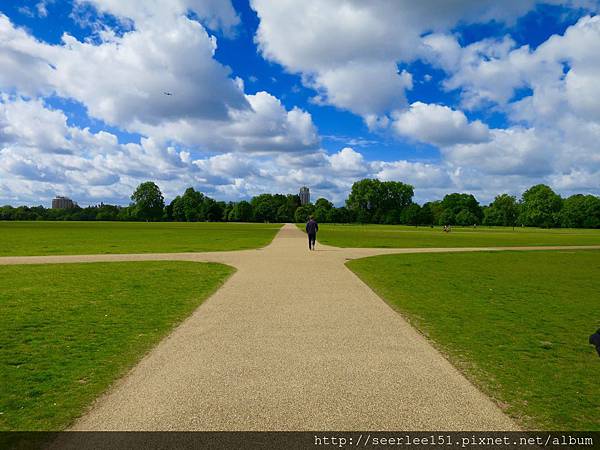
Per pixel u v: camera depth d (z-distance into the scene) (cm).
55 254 2291
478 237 5116
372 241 3822
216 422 407
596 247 3316
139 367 564
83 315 875
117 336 720
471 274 1600
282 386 496
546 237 5428
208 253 2358
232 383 505
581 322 866
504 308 994
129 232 5238
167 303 996
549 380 538
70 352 634
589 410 451
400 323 814
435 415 428
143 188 14588
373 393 479
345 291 1159
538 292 1228
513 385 518
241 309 928
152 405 445
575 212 11344
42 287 1217
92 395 475
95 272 1538
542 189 12050
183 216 15175
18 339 704
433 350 650
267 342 679
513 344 701
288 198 18638
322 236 4794
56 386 502
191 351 633
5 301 1019
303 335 723
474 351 655
